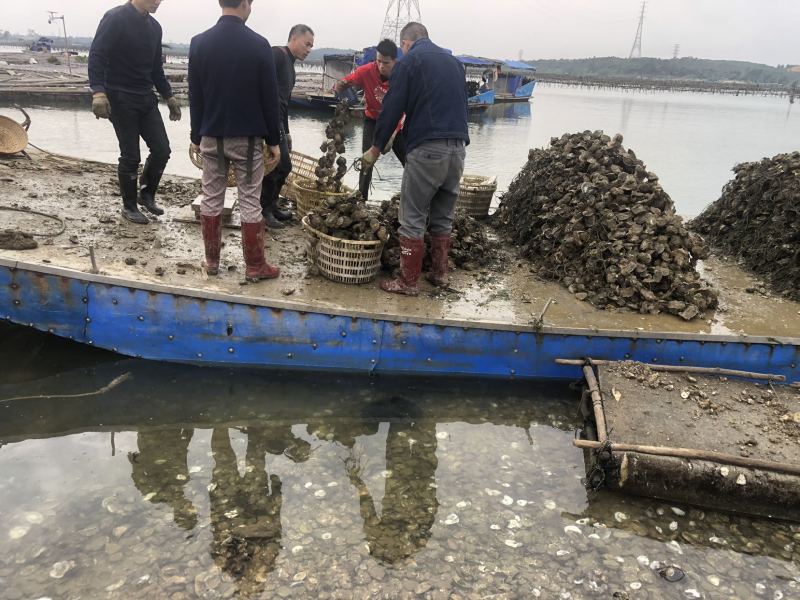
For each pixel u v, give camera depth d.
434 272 4.83
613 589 2.87
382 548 3.03
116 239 4.98
